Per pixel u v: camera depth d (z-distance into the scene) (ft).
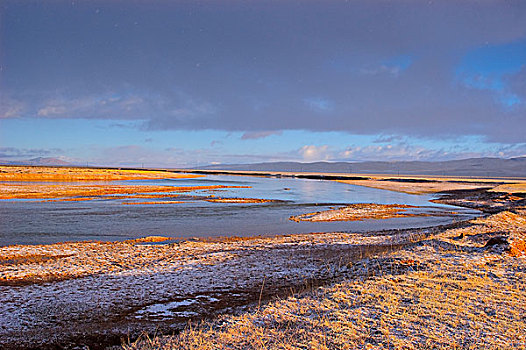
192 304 40.98
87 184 268.41
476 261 52.65
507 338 26.78
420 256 56.08
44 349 30.78
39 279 49.06
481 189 284.61
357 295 37.55
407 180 531.09
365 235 86.74
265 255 63.62
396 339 26.50
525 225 102.89
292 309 34.88
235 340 27.89
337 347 25.59
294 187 319.27
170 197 182.80
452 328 28.58
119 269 54.13
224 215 122.21
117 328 34.76
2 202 143.02
